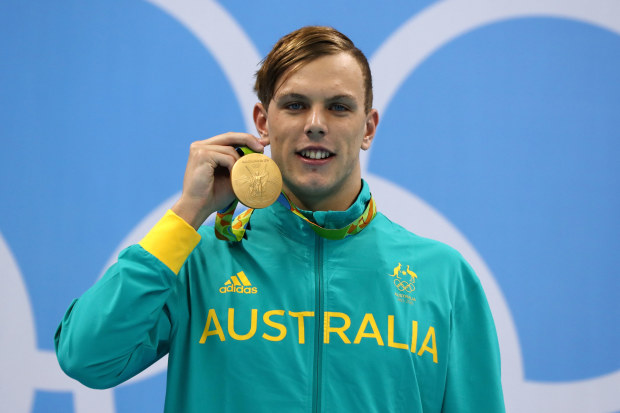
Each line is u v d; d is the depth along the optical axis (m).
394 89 10.73
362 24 10.82
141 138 10.65
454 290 6.41
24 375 10.27
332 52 5.92
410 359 5.89
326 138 5.82
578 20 10.87
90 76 10.70
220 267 6.06
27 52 10.70
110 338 5.42
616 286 10.56
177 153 10.65
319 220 6.21
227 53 10.80
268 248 6.21
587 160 10.71
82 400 10.25
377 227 6.53
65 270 10.43
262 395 5.61
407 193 10.57
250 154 5.81
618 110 10.79
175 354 5.86
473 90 10.77
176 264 5.64
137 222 10.52
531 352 10.41
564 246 10.59
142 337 5.58
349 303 6.00
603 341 10.48
